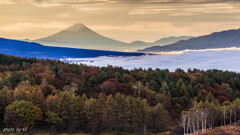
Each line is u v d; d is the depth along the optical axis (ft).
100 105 318.45
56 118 291.38
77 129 310.04
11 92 312.09
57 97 314.55
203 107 361.30
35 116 278.26
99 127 317.83
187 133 307.78
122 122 318.65
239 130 321.93
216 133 313.32
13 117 266.77
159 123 329.52
